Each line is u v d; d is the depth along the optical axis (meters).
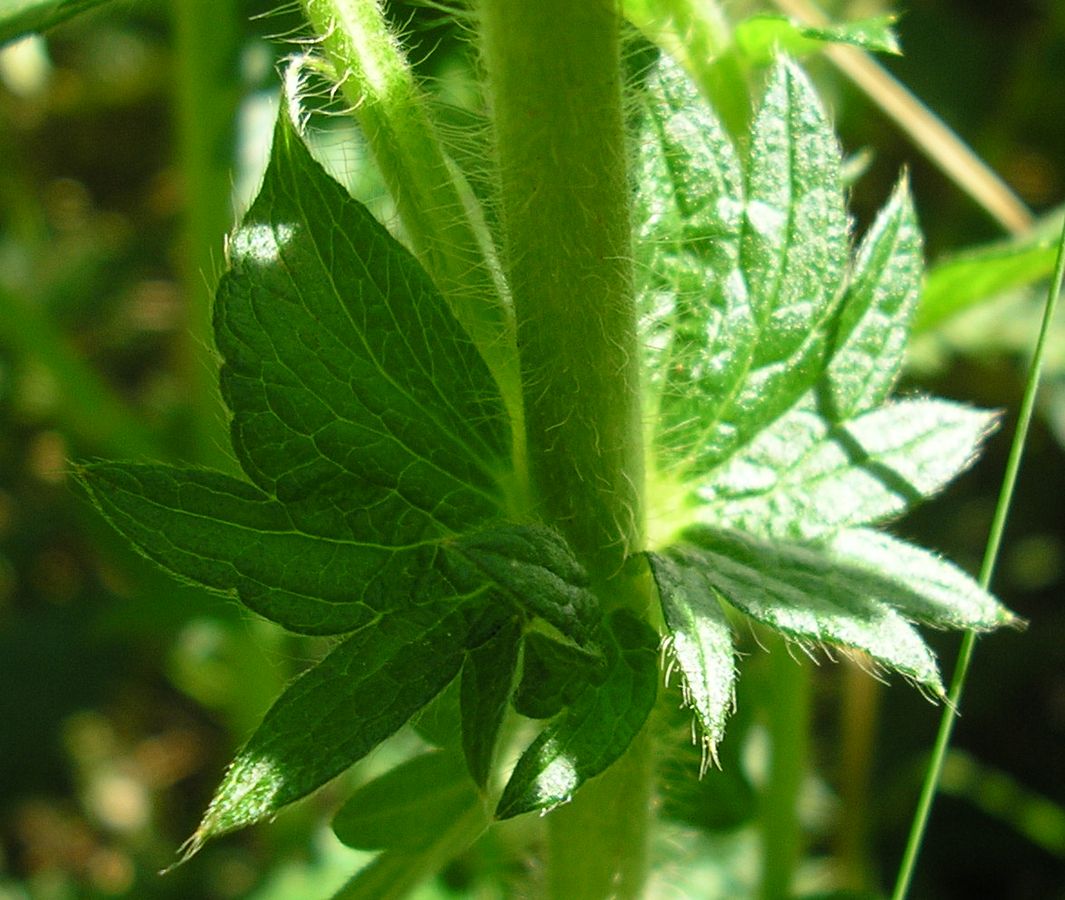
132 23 0.24
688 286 0.11
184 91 0.16
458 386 0.10
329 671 0.10
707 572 0.10
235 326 0.10
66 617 0.21
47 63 0.25
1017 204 0.16
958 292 0.14
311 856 0.18
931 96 0.23
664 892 0.13
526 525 0.10
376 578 0.10
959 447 0.11
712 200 0.11
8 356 0.23
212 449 0.18
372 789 0.11
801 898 0.14
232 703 0.19
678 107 0.11
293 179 0.10
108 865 0.21
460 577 0.10
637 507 0.10
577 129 0.10
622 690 0.10
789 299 0.11
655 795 0.11
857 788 0.18
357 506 0.10
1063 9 0.23
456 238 0.10
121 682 0.22
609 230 0.10
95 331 0.24
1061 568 0.22
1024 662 0.21
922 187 0.23
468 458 0.10
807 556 0.11
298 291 0.10
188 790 0.22
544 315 0.10
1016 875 0.20
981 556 0.21
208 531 0.10
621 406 0.10
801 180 0.11
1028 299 0.20
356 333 0.10
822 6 0.22
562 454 0.10
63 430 0.19
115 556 0.18
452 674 0.10
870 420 0.11
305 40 0.11
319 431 0.10
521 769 0.10
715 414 0.11
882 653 0.10
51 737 0.21
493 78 0.10
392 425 0.10
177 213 0.25
